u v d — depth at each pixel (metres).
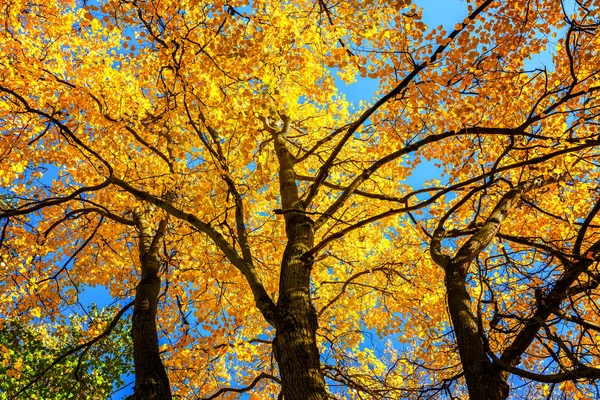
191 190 6.27
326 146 8.71
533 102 6.59
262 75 5.63
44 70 5.99
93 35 6.71
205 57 5.44
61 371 10.06
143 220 7.27
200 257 7.39
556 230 7.30
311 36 6.07
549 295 4.54
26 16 6.47
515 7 5.70
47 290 7.80
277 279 7.90
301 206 5.90
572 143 5.47
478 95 6.35
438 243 5.27
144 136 6.59
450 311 4.46
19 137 6.46
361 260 8.98
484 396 3.74
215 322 7.58
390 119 6.65
